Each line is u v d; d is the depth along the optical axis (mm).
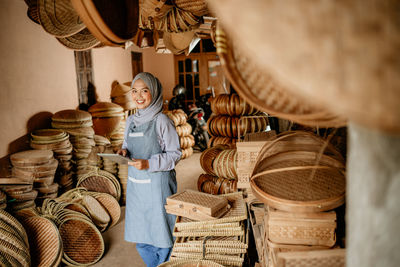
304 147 1552
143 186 2355
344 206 1479
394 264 545
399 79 381
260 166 1466
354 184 612
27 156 3246
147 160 2287
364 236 585
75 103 5027
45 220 2607
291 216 1255
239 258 1874
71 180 3859
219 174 3273
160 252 2418
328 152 1494
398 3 386
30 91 3889
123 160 2236
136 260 2846
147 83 2334
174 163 2346
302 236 1263
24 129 3756
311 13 417
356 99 399
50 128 4285
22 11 3758
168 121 2391
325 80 414
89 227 2977
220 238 2008
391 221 540
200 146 7500
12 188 2873
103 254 2953
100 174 3912
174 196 2137
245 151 1997
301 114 667
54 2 1875
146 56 9016
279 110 674
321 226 1238
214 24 2070
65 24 1929
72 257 2740
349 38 402
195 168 5969
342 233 1373
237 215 1971
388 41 386
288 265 1080
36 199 3232
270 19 432
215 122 4008
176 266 1780
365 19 396
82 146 4008
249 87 678
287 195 1230
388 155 523
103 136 4906
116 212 3596
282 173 1403
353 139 601
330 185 1286
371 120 400
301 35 421
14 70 3604
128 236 2469
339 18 406
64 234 2828
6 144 3445
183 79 9758
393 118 386
